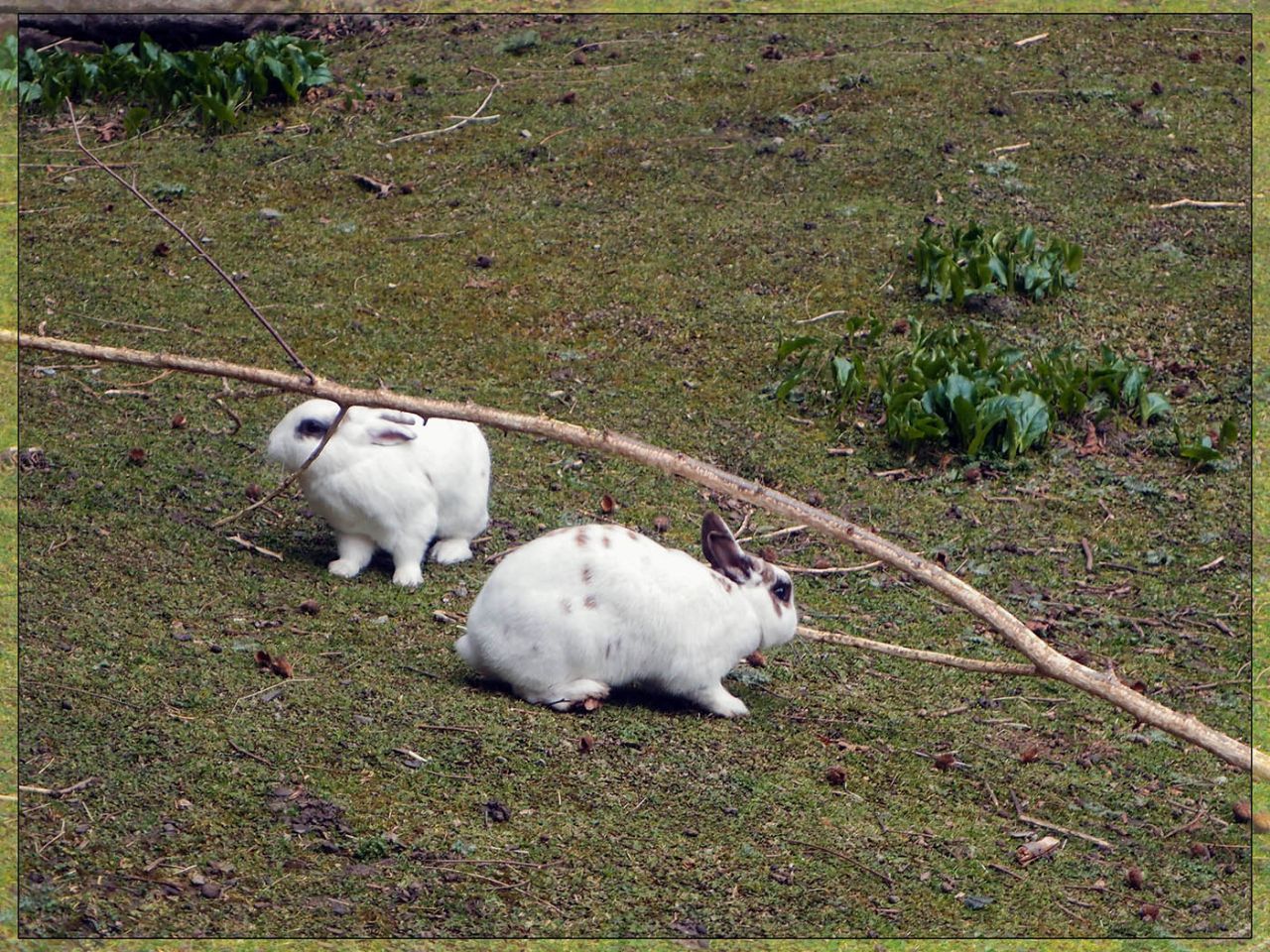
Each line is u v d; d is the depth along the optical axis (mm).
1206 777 10555
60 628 11195
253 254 17891
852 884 9133
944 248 17203
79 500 13172
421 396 15297
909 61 21938
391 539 12281
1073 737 10930
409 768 9805
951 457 14758
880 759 10477
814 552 13305
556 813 9508
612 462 14516
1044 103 20922
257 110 20953
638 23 23219
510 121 20594
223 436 14438
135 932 8297
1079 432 15172
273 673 10758
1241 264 17875
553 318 16781
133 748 9820
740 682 11352
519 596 10500
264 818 9266
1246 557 13438
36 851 8852
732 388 15734
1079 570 13203
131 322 16453
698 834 9453
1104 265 17828
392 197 19062
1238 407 15641
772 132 20312
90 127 20688
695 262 17781
